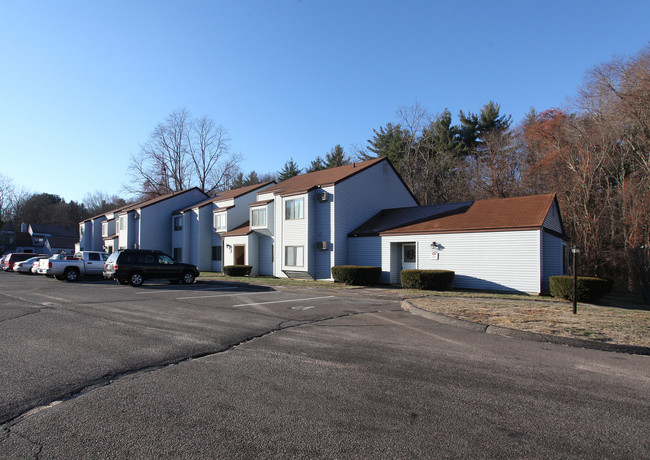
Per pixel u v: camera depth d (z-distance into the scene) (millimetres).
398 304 12789
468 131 40906
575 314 10008
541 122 35938
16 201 79875
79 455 3268
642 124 24750
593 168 26688
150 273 19406
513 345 7164
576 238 27031
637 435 3691
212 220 35562
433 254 19562
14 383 4938
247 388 4828
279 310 11125
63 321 9102
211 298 13945
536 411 4223
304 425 3838
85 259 23141
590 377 5383
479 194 36844
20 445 3426
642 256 17922
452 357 6301
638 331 7902
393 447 3432
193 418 3979
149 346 6809
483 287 17922
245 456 3262
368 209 25188
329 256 22781
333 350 6664
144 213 36781
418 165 40562
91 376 5219
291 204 24516
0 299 13234
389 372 5500
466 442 3527
